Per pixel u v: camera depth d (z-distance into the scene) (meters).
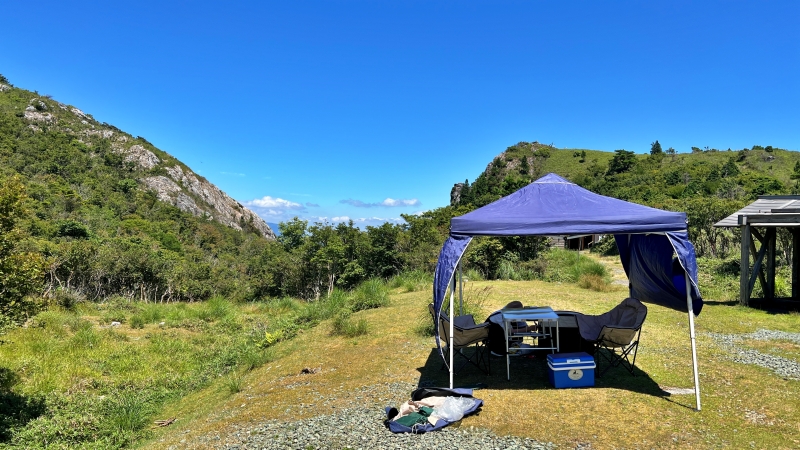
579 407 4.74
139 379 8.29
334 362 7.11
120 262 21.03
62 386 7.59
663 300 6.14
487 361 6.46
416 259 18.58
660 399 4.90
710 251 18.78
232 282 26.56
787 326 8.12
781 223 9.30
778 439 3.98
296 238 27.45
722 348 6.76
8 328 5.55
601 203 5.50
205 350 10.29
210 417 5.61
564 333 6.00
